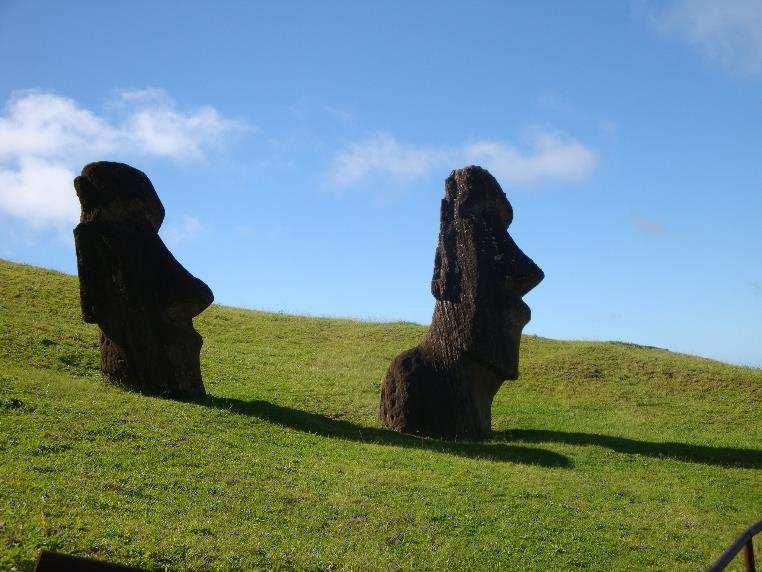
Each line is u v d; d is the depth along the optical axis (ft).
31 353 79.56
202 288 74.13
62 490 44.47
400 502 52.49
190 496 47.96
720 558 29.35
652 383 105.81
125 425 59.57
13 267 124.06
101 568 26.76
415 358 77.71
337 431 72.28
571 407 95.09
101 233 72.64
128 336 72.43
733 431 89.66
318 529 46.01
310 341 117.50
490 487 57.93
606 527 53.01
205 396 74.54
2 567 33.83
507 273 76.84
